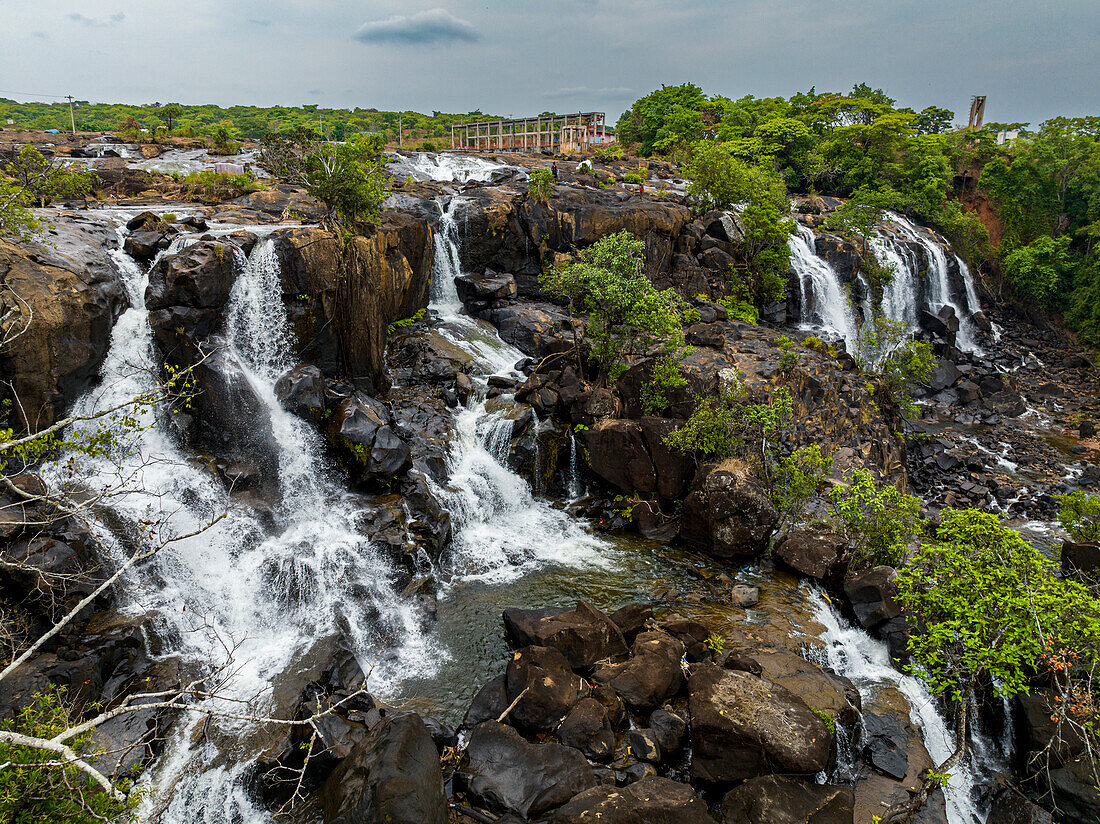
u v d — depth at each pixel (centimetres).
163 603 2111
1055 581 1792
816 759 1642
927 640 1822
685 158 8938
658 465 3033
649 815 1469
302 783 1656
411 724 1593
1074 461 4422
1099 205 7312
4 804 1055
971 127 11400
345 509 2592
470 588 2545
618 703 1891
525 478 3212
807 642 2222
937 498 3859
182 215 3691
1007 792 1736
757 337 4522
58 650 1808
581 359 3597
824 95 10100
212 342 2702
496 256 4703
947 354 5981
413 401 3306
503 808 1567
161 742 1719
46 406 2280
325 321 3108
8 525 1889
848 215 6062
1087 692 1745
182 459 2539
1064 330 7019
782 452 3272
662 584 2603
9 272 2262
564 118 10550
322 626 2206
